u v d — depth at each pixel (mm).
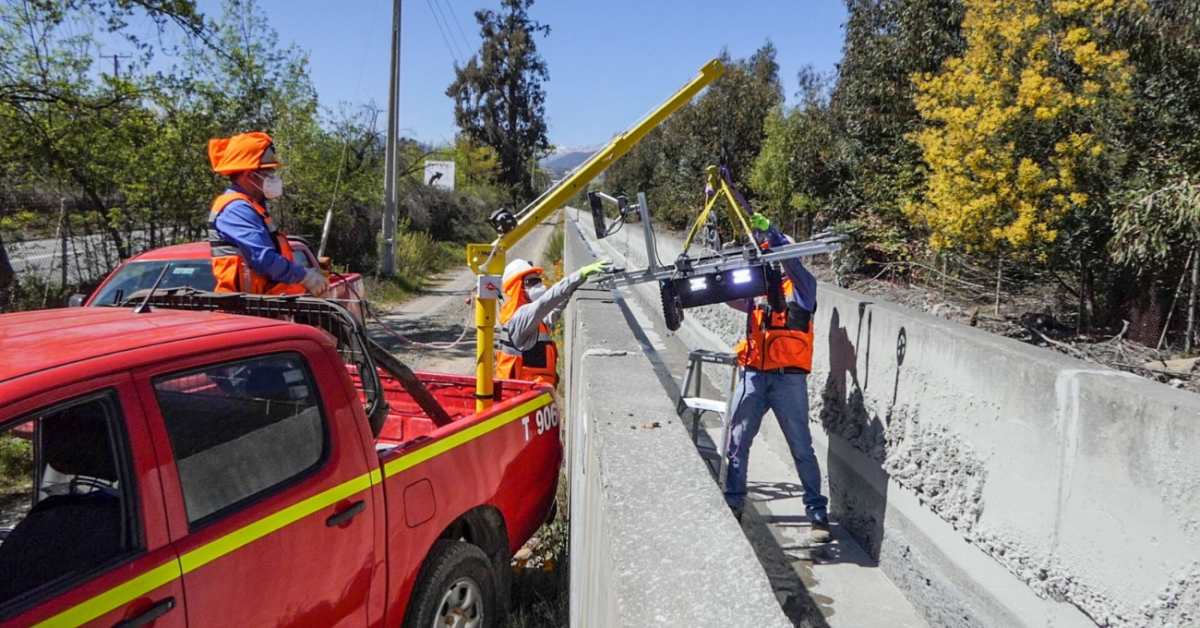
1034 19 5676
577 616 2996
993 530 3090
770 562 4223
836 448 4824
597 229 4211
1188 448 2188
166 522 2174
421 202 33062
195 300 3342
